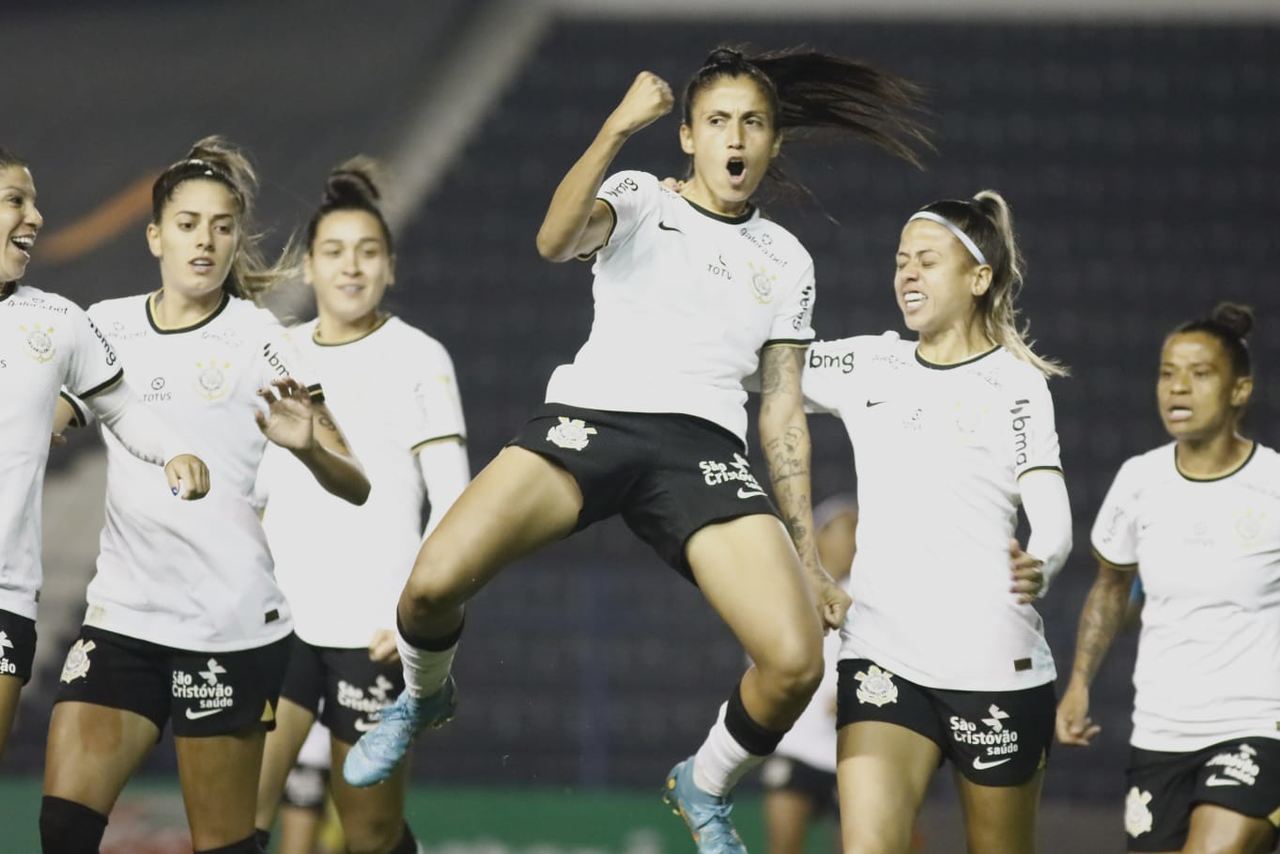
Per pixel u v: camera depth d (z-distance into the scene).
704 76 16.53
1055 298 64.56
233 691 17.45
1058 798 43.12
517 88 79.19
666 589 47.28
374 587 21.12
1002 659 17.03
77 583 46.47
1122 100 75.88
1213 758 19.42
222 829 17.58
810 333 17.06
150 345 17.58
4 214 16.19
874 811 16.50
